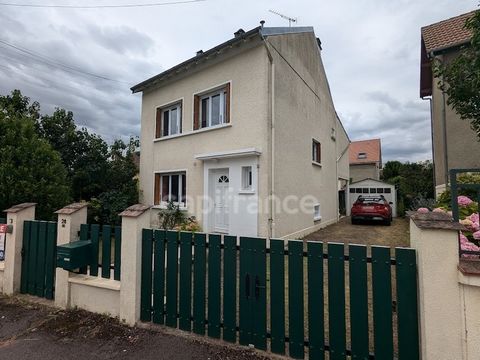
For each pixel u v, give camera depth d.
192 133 9.69
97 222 10.59
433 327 2.24
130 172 12.20
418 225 2.34
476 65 4.09
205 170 9.27
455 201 2.82
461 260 2.26
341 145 18.42
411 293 2.48
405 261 2.51
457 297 2.20
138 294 3.58
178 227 8.47
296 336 2.84
